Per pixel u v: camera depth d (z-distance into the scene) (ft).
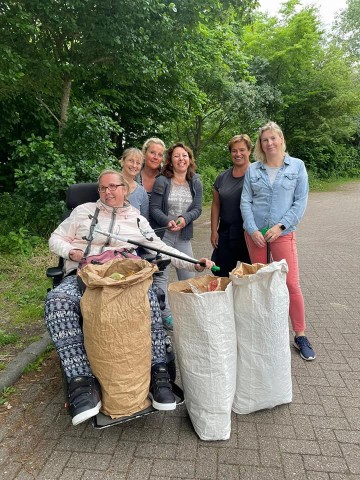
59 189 19.11
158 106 29.17
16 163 23.84
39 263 15.97
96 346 6.14
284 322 7.20
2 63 16.99
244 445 6.64
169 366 7.49
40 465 6.25
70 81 21.34
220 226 10.99
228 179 10.84
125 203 9.10
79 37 19.17
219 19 20.54
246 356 7.14
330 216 33.47
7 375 8.40
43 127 23.52
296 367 9.08
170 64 22.61
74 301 6.92
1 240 17.49
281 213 9.23
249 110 44.75
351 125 65.92
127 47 18.92
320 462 6.27
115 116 28.53
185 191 10.96
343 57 63.82
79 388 6.21
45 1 16.52
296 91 57.57
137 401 6.38
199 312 6.46
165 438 6.82
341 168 75.46
